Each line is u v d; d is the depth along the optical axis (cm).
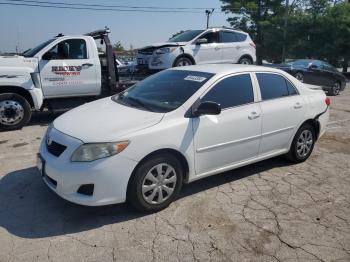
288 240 362
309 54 3241
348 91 1839
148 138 380
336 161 598
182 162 423
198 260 328
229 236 365
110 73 898
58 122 429
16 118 759
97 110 445
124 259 326
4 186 467
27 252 332
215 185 484
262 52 4066
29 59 770
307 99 561
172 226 380
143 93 479
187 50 1102
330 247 353
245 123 470
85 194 368
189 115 420
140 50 1114
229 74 474
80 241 351
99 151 361
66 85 822
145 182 390
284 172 540
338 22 2970
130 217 395
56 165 370
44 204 421
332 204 441
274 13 4197
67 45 820
